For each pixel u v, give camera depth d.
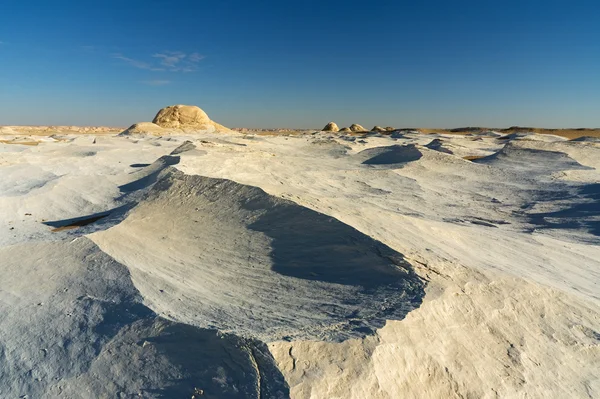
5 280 5.61
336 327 4.04
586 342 5.09
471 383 4.01
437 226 8.69
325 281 5.47
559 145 27.16
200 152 18.22
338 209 8.16
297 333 3.82
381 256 5.79
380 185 17.97
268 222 7.64
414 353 3.97
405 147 25.72
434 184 18.81
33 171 17.77
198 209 8.86
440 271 5.59
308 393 3.09
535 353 4.71
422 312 4.49
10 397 3.35
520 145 27.23
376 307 4.58
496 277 5.84
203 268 6.12
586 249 9.48
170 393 3.20
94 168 19.78
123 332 3.95
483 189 18.30
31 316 4.60
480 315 4.96
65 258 6.27
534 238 9.90
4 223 9.94
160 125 57.62
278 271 5.93
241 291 5.29
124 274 5.47
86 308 4.67
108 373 3.49
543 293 5.79
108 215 10.62
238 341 3.49
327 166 21.67
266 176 16.08
